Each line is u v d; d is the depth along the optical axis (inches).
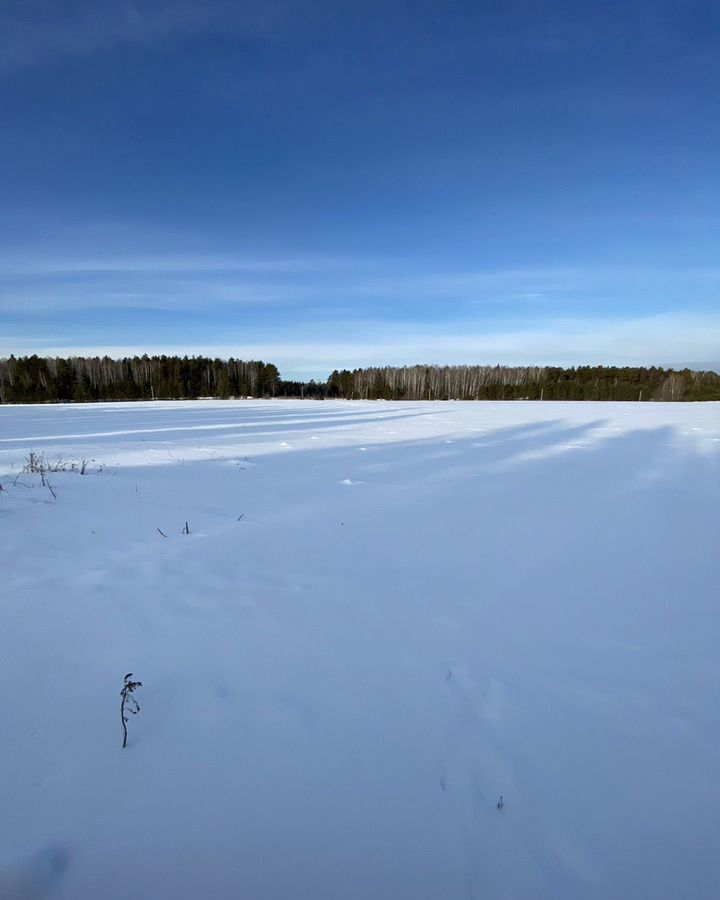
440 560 136.5
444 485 241.9
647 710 73.3
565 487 239.8
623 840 52.3
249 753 62.2
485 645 91.0
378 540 153.5
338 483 241.6
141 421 637.9
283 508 190.1
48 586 109.6
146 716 68.2
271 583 117.0
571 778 60.2
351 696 74.6
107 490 203.8
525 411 912.9
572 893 47.1
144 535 148.7
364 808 55.0
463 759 62.7
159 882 46.5
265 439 430.6
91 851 48.7
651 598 113.1
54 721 66.4
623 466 301.6
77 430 499.8
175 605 103.1
